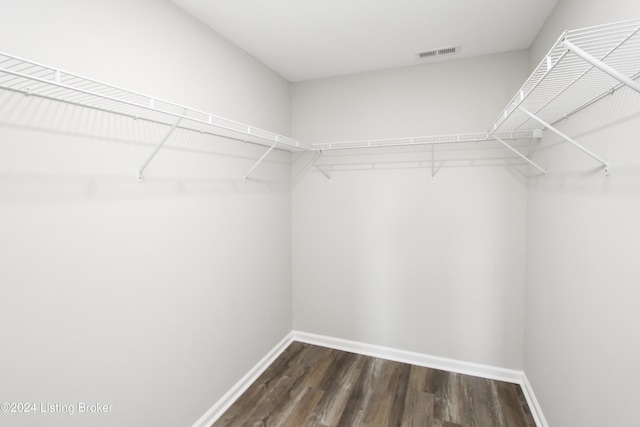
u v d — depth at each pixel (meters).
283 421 1.95
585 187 1.33
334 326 2.88
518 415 1.97
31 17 1.06
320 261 2.89
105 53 1.30
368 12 1.75
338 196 2.79
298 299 2.98
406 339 2.65
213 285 1.96
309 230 2.91
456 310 2.49
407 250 2.60
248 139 2.21
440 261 2.51
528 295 2.20
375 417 1.96
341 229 2.80
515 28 1.94
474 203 2.40
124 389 1.41
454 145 2.42
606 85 1.13
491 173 2.34
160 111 1.22
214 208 1.96
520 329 2.33
